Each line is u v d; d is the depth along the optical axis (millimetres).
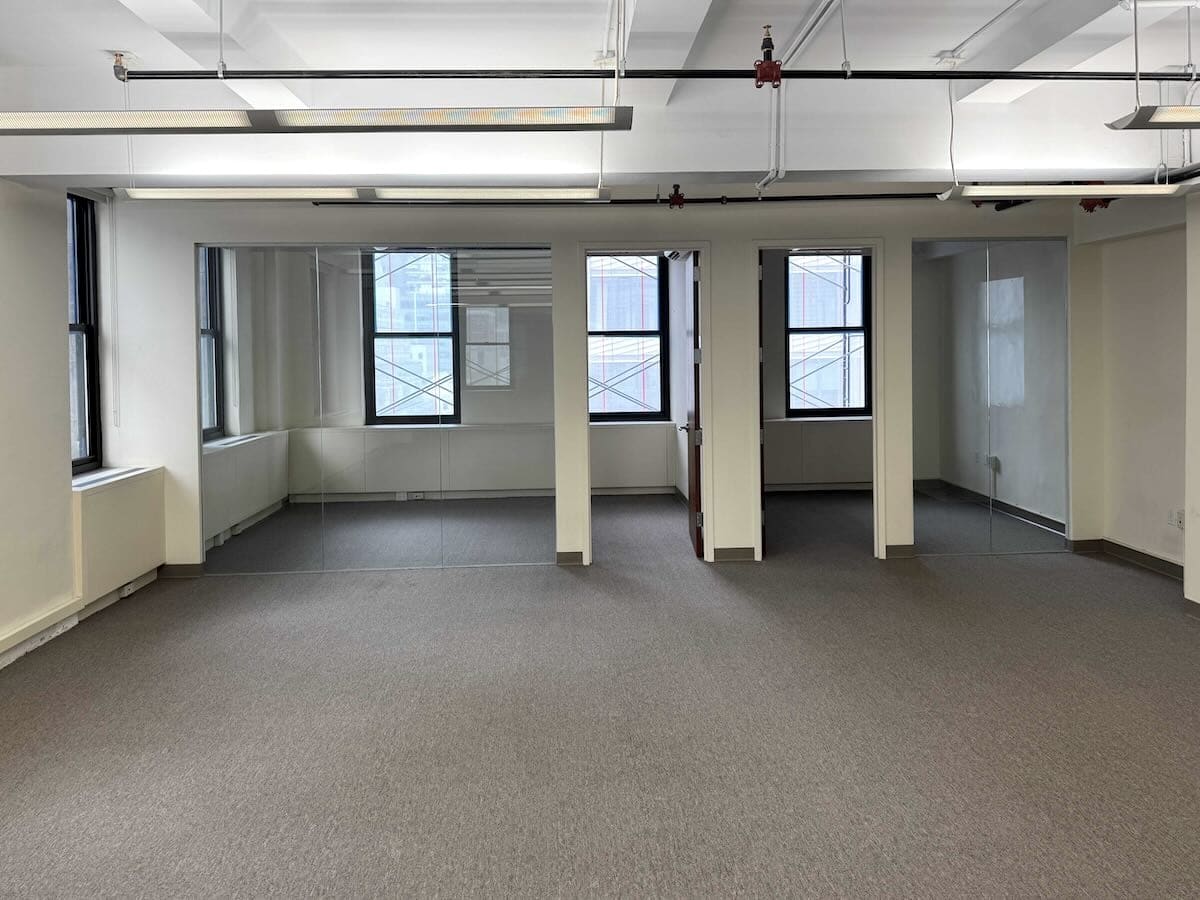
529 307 5645
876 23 3527
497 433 5703
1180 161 4410
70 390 4746
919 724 3119
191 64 3811
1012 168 4375
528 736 3066
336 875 2221
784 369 8523
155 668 3801
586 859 2283
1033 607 4598
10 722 3221
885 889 2131
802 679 3592
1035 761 2814
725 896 2113
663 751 2932
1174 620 4336
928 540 5848
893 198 5508
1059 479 5914
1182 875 2166
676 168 4320
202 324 5500
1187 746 2902
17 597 4020
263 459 5602
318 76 3336
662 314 8594
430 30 3506
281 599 4957
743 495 5766
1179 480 5141
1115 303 5645
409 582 5332
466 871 2234
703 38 3676
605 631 4293
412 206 5508
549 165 4348
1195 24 3488
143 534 5168
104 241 5312
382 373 5633
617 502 8141
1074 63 3588
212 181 4289
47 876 2223
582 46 3691
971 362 5836
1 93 4016
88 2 3211
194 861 2289
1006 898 2088
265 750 2969
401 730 3129
